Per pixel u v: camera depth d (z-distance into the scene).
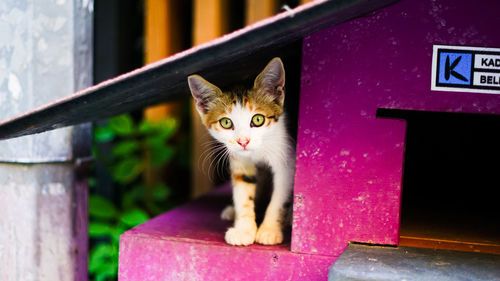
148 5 1.74
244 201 1.31
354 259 1.16
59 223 1.30
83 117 1.21
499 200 1.49
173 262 1.25
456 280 1.12
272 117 1.29
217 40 1.11
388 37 1.18
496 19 1.17
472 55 1.18
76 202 1.32
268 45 1.16
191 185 1.82
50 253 1.29
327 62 1.20
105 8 1.74
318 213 1.22
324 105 1.20
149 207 1.74
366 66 1.19
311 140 1.21
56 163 1.29
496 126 1.61
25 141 1.26
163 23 1.73
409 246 1.21
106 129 1.70
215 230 1.30
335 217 1.21
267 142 1.29
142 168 1.76
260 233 1.27
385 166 1.20
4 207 1.28
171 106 1.81
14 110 1.27
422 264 1.16
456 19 1.18
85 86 1.32
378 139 1.20
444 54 1.18
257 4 1.69
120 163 1.74
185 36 1.90
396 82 1.19
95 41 1.75
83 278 1.34
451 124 1.63
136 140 1.74
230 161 1.32
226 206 1.45
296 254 1.22
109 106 1.20
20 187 1.28
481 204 1.46
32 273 1.29
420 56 1.18
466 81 1.18
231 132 1.29
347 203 1.21
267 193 1.40
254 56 1.21
